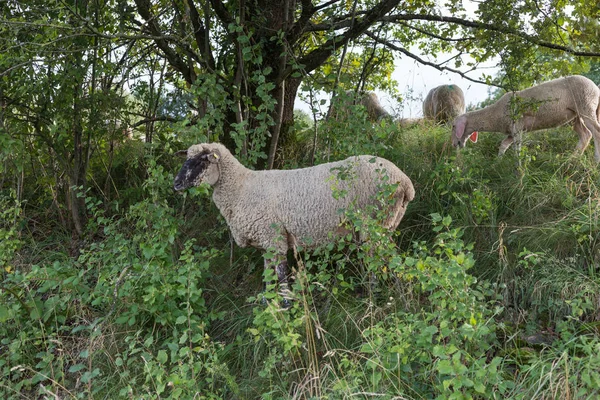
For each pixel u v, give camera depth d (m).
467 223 5.34
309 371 3.52
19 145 5.66
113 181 7.18
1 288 4.40
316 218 4.53
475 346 3.35
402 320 3.63
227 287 5.11
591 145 7.14
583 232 4.81
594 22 6.55
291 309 3.85
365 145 4.92
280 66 5.63
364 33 6.55
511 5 5.92
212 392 3.67
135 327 4.50
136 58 7.18
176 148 6.68
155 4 6.66
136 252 5.37
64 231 6.80
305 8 5.80
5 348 4.46
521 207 5.60
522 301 4.39
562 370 3.12
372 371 3.48
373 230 4.04
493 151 7.71
